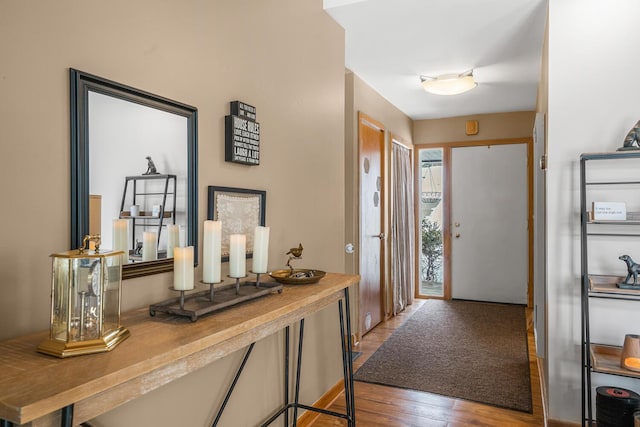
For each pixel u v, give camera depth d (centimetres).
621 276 231
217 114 182
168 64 157
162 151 153
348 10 275
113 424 131
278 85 225
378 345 390
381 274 470
